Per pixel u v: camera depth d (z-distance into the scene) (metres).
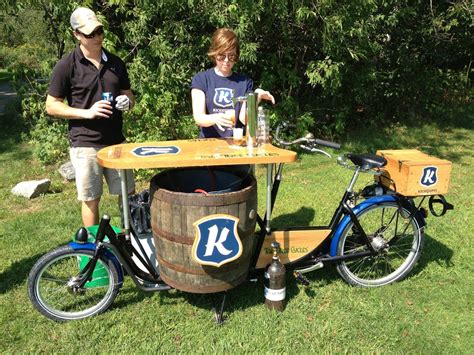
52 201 4.85
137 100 5.66
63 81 2.90
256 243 3.14
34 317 2.79
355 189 5.12
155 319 2.78
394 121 8.62
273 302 2.82
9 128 8.11
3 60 11.60
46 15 5.93
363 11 6.00
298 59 6.86
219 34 2.84
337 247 3.00
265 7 5.72
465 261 3.48
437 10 8.42
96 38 2.84
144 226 2.88
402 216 3.12
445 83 9.44
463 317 2.83
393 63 8.48
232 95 2.96
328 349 2.54
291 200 4.78
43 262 2.62
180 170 2.88
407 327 2.74
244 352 2.52
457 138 7.84
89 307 2.88
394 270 3.33
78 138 3.02
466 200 4.80
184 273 2.57
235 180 2.87
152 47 5.66
